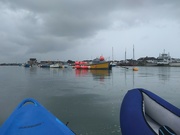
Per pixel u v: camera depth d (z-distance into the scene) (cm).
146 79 2252
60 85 1655
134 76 2789
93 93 1184
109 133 507
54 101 935
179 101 912
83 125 569
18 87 1521
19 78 2511
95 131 522
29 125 237
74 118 640
